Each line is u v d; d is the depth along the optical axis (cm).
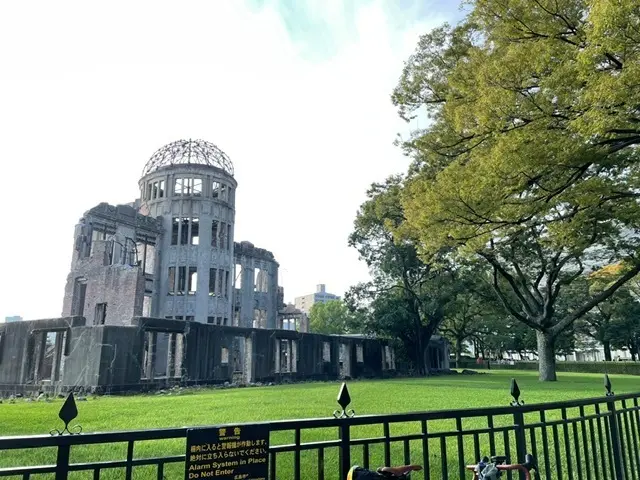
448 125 1353
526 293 3020
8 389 2653
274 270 5478
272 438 840
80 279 3472
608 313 5081
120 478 589
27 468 243
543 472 666
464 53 1596
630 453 552
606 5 741
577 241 1600
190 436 272
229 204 4403
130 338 2406
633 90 809
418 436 360
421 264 4016
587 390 1952
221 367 2852
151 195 4306
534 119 989
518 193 1167
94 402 1677
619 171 1405
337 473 627
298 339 3394
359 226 4072
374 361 4209
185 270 4056
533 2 950
